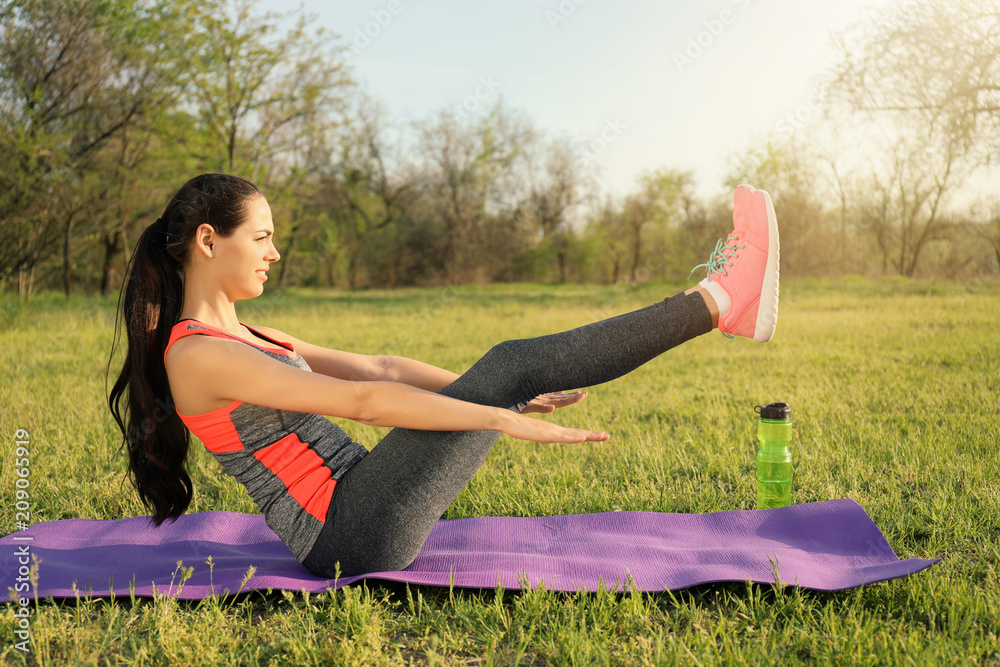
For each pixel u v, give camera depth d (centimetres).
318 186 2902
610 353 202
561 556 246
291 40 1978
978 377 538
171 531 283
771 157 2064
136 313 212
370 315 1408
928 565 215
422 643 190
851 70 1125
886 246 2161
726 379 610
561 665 176
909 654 173
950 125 1105
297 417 217
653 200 3494
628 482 337
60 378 628
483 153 3397
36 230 1528
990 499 278
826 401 487
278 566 237
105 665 183
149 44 1566
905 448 356
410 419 190
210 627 195
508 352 202
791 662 174
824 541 254
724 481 341
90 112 1606
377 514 208
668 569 228
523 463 371
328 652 182
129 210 1870
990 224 1916
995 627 189
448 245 3506
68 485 339
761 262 213
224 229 207
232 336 207
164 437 227
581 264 3653
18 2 1314
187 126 1948
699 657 176
